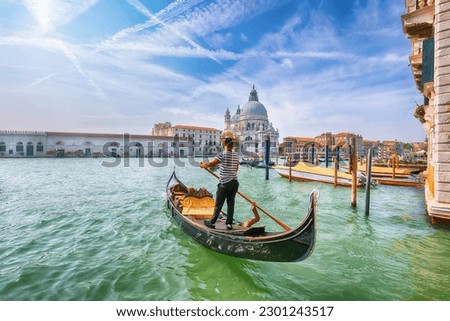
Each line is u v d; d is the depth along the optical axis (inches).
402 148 3683.6
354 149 403.9
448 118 275.0
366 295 151.0
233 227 199.2
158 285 160.7
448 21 274.4
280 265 187.3
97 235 256.2
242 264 186.1
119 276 171.0
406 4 426.0
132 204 413.1
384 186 668.1
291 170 772.6
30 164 1699.1
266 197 502.0
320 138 3442.4
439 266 190.5
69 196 492.7
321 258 203.6
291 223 319.3
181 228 252.5
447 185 278.1
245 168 1481.3
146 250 215.6
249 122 4525.1
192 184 768.3
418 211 378.3
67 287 156.6
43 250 216.2
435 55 284.4
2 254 207.0
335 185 634.2
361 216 348.5
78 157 2869.1
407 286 161.3
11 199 461.1
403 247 229.9
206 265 187.6
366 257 206.4
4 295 147.3
